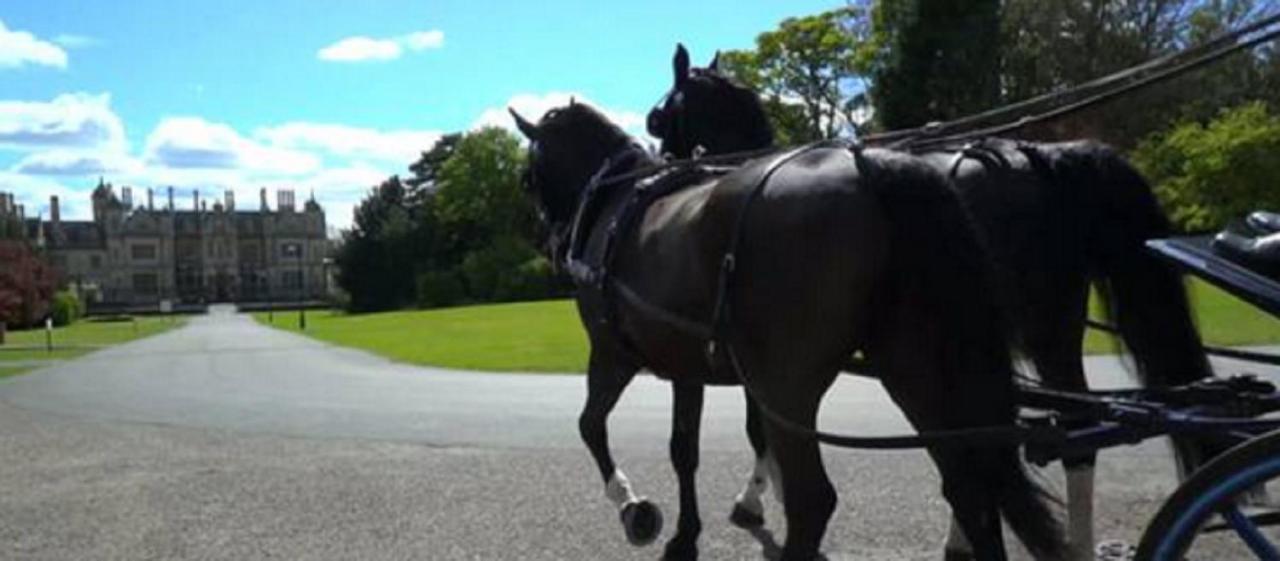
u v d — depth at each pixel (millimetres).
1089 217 5035
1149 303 4934
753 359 3746
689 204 4281
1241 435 3480
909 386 3467
